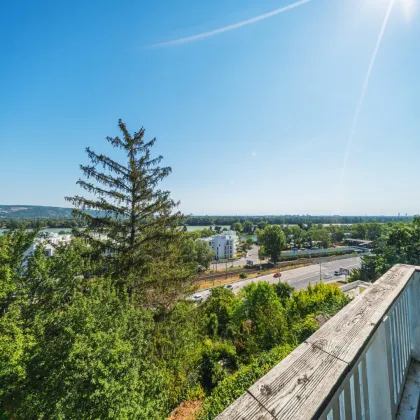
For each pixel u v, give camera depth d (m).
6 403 5.79
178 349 7.26
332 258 48.06
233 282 33.25
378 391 1.03
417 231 16.00
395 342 1.33
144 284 6.88
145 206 7.27
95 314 5.82
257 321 12.84
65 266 7.69
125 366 5.34
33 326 6.93
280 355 7.33
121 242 6.89
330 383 0.72
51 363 5.56
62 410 4.77
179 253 7.94
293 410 0.64
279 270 39.31
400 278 1.62
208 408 6.37
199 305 8.69
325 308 12.04
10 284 7.46
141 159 7.22
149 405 5.57
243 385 6.47
